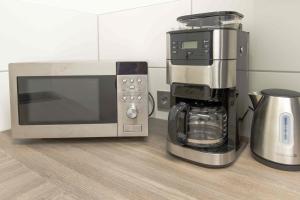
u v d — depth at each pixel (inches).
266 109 23.9
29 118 29.0
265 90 25.7
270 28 28.7
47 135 29.4
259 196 19.3
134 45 42.2
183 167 24.3
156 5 38.5
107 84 28.9
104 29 46.1
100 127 29.5
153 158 26.4
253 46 30.1
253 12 29.6
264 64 29.6
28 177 22.3
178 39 24.0
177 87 25.2
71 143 30.6
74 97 29.1
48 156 26.8
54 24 40.0
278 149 23.0
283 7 27.6
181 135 25.1
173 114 24.9
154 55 39.9
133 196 19.4
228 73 22.4
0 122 34.7
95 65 28.7
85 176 22.5
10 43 34.6
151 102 41.3
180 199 19.0
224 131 25.3
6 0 33.6
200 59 22.7
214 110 25.6
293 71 27.8
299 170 22.9
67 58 42.4
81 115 29.3
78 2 43.3
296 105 22.5
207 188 20.5
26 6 36.0
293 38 27.4
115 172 23.3
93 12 46.0
